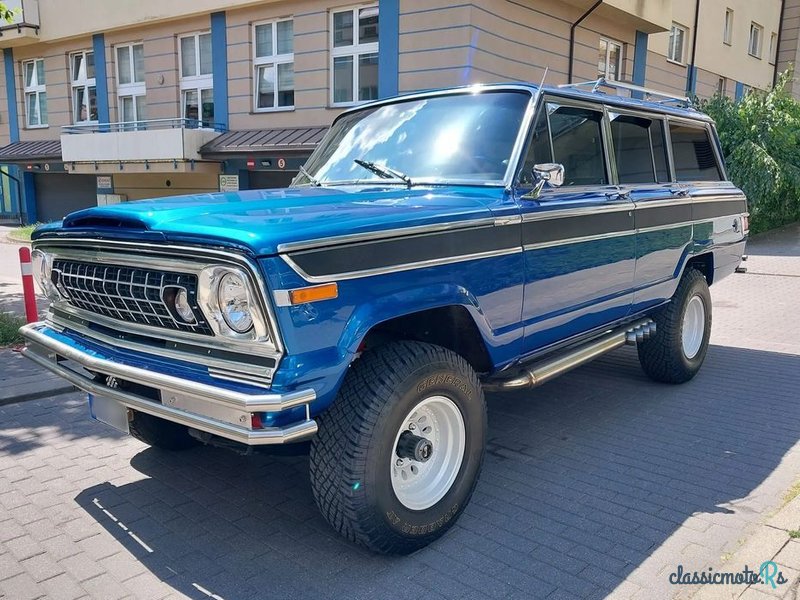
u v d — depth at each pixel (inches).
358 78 550.9
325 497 114.7
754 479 157.6
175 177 727.7
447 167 152.6
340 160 171.9
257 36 611.2
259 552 126.4
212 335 109.0
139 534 132.7
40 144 820.6
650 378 231.0
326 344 105.0
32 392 211.2
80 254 128.4
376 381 114.2
